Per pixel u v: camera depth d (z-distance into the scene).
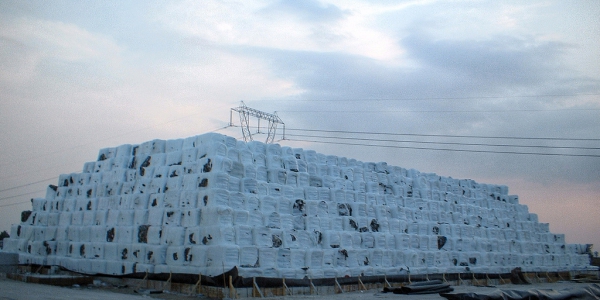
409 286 19.12
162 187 19.06
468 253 26.16
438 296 18.34
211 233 16.41
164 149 20.39
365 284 20.36
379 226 22.53
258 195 18.36
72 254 21.08
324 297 17.02
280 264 17.58
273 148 20.08
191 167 18.56
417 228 24.52
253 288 16.09
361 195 22.56
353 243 20.92
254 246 16.73
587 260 34.50
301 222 19.36
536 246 31.28
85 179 22.45
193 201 17.53
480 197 29.59
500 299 15.35
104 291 17.02
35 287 16.55
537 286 26.06
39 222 23.27
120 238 19.52
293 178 20.09
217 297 15.59
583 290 16.75
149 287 17.73
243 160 18.73
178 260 17.11
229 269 15.64
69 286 18.17
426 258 23.81
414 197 25.38
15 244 23.17
